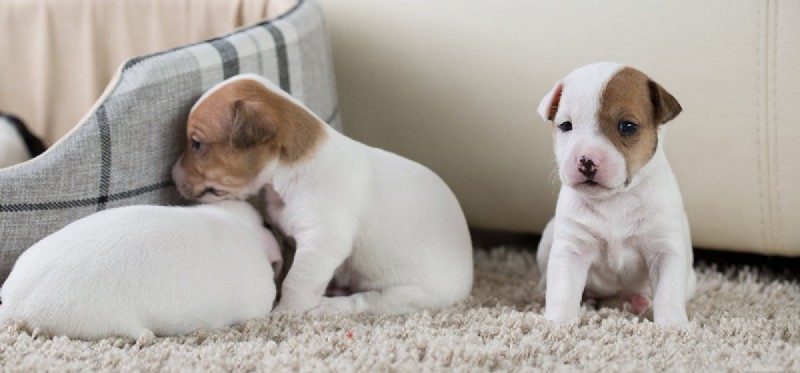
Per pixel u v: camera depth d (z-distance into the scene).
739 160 2.17
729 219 2.23
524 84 2.32
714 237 2.27
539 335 1.72
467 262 2.11
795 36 2.05
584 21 2.23
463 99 2.41
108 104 1.89
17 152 2.31
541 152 2.35
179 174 1.98
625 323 1.79
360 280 2.07
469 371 1.56
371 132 2.58
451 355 1.62
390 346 1.67
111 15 2.57
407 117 2.51
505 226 2.50
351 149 2.03
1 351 1.58
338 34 2.54
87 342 1.64
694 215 2.26
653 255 1.91
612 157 1.70
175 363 1.57
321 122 2.01
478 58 2.36
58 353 1.57
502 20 2.32
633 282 2.00
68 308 1.64
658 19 2.16
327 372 1.54
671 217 1.88
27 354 1.57
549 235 2.09
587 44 2.23
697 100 2.16
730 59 2.12
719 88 2.14
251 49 2.12
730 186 2.20
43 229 1.83
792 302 2.08
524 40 2.30
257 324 1.78
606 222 1.89
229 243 1.79
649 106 1.76
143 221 1.74
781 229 2.18
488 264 2.43
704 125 2.17
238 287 1.77
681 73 2.16
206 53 2.03
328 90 2.44
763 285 2.24
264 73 2.16
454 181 2.50
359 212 2.00
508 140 2.38
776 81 2.09
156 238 1.71
